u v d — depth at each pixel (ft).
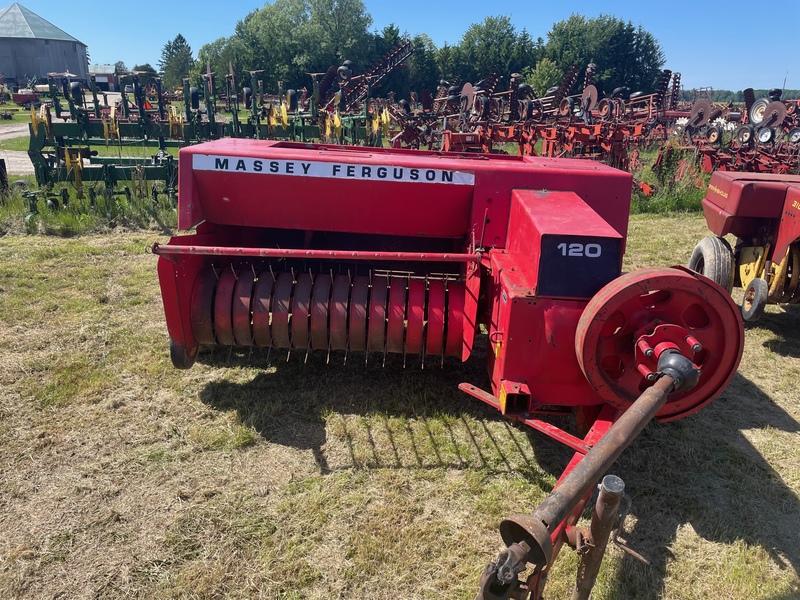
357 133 48.96
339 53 188.65
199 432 13.52
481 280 14.12
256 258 17.08
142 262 25.93
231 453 12.92
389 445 13.43
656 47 221.87
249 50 180.45
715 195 21.95
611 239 10.80
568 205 12.59
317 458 12.89
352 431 13.88
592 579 8.20
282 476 12.26
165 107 47.19
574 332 11.06
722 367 10.99
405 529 10.87
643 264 28.48
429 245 17.29
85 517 10.91
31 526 10.64
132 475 12.09
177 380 15.83
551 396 11.76
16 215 31.17
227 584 9.63
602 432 10.63
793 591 9.96
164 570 9.84
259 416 14.21
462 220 14.76
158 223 33.06
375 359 17.54
